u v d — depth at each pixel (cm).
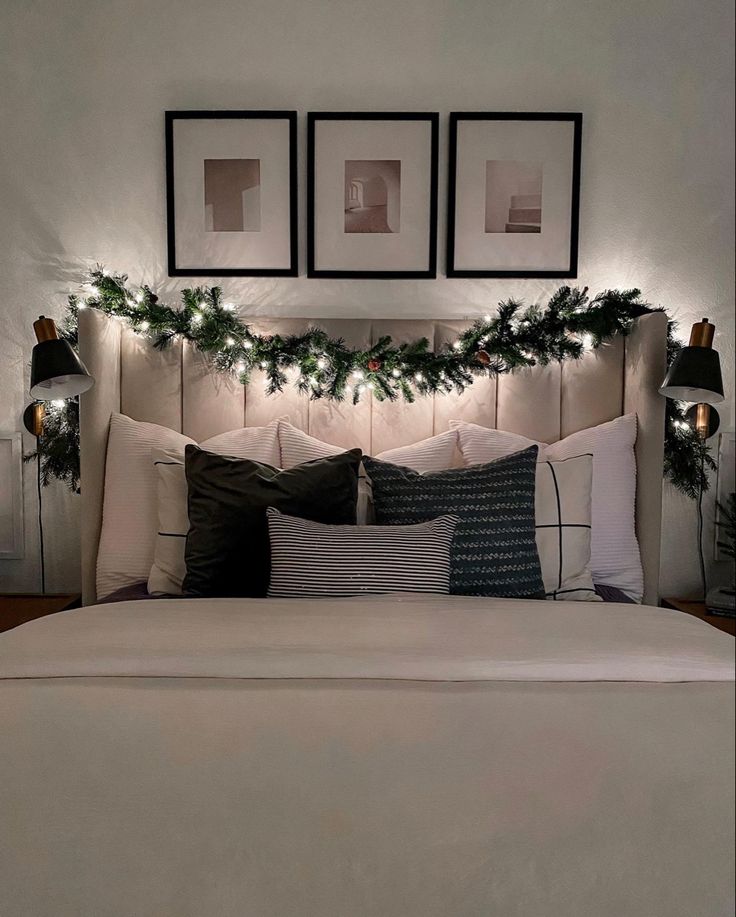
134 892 90
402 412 264
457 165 278
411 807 99
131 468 240
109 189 278
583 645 150
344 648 146
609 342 263
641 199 279
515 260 280
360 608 174
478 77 278
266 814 99
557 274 279
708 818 97
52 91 276
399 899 89
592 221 280
